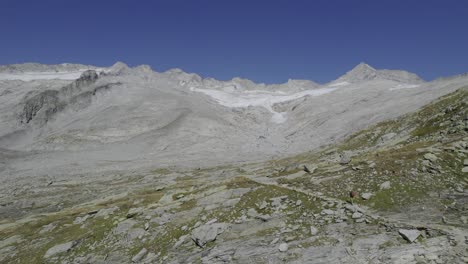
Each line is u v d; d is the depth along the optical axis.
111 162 107.50
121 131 156.50
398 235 18.56
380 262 16.22
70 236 32.94
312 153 75.75
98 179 82.88
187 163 99.12
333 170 35.50
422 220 20.12
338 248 18.66
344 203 25.16
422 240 17.36
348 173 31.67
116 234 29.42
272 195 29.73
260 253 20.23
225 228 25.28
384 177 27.66
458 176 24.86
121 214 35.38
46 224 41.91
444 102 58.75
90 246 28.72
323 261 17.64
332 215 23.36
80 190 70.69
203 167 90.00
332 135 103.50
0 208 59.59
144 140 141.50
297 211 25.56
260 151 116.50
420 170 27.02
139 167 96.31
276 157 93.94
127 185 71.31
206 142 138.62
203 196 34.66
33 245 33.03
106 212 38.22
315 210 24.89
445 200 22.23
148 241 26.92
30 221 44.88
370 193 25.64
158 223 29.50
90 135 150.38
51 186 76.50
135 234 28.36
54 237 34.31
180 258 22.52
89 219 37.62
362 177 29.17
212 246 23.02
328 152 67.38
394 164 29.64
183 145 135.00
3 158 113.31
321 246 19.38
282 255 19.36
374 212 22.95
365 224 21.05
